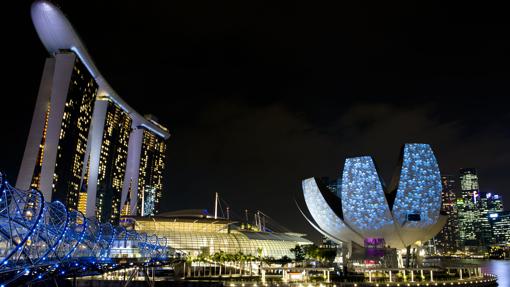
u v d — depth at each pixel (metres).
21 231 51.88
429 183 125.50
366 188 126.50
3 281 42.81
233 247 168.88
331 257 148.62
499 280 152.75
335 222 131.25
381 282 105.44
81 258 58.47
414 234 127.75
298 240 198.12
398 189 125.19
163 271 147.38
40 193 43.81
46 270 50.94
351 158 129.12
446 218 134.12
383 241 127.44
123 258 74.31
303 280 114.81
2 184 36.97
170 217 177.50
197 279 124.19
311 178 136.25
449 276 117.88
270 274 141.50
